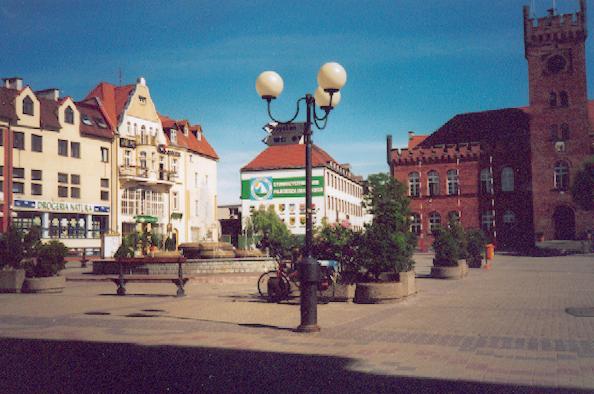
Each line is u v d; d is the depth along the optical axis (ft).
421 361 22.16
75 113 165.89
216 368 21.35
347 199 305.12
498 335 27.96
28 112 151.94
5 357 23.71
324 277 42.93
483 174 204.85
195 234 220.43
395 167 216.13
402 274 45.93
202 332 29.78
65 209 159.53
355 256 43.96
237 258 78.23
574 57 192.03
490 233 201.46
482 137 217.97
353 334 28.60
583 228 184.96
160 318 35.70
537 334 28.19
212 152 237.45
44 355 24.06
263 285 62.90
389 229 44.09
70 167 163.02
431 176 211.82
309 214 30.40
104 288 62.69
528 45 197.16
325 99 33.17
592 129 198.29
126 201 181.78
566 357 22.63
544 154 192.85
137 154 187.62
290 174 261.03
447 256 72.49
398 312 37.37
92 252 161.58
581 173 165.78
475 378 19.31
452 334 28.37
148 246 95.40
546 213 190.60
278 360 22.63
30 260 59.11
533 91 195.93
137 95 191.11
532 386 18.17
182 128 221.87
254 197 263.90
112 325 32.76
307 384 18.84
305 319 29.71
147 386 18.88
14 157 147.64
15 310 41.29
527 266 100.73
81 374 20.63
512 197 199.82
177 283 51.57
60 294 54.95
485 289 55.67
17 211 147.64
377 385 18.56
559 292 51.98
